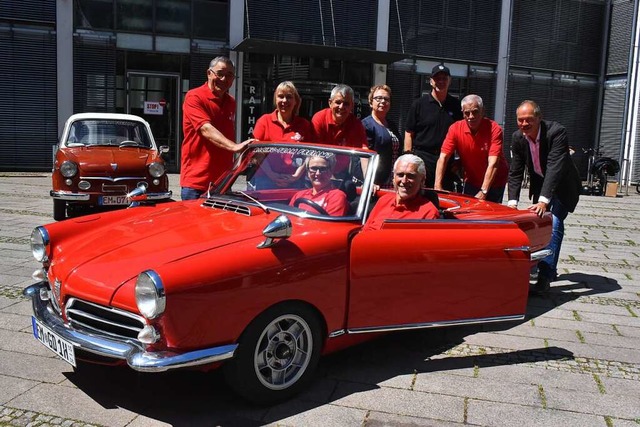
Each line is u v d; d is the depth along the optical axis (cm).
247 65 1811
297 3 1847
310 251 354
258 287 329
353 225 392
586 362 439
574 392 385
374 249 376
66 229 400
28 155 1708
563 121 2219
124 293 316
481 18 2061
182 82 1778
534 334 498
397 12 1952
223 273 319
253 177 447
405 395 372
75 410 338
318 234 368
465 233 409
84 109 1716
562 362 437
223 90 523
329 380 391
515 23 2111
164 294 299
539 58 2159
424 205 455
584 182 2152
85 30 1686
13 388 362
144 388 368
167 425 325
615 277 705
